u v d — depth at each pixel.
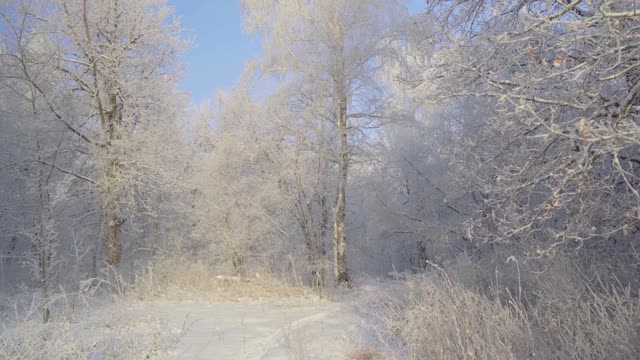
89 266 11.61
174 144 13.16
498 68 4.81
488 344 4.17
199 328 6.70
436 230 15.71
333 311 8.47
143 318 6.15
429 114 17.14
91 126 12.67
